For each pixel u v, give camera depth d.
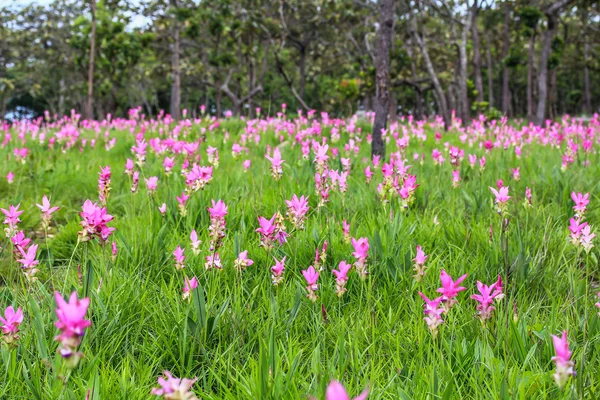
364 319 2.87
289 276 3.51
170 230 4.16
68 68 45.28
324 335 2.67
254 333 2.77
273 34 32.88
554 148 8.77
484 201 4.83
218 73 32.44
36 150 9.38
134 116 15.29
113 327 2.76
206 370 2.59
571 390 2.12
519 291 3.18
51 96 55.00
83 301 1.45
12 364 2.32
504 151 8.20
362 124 13.61
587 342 2.45
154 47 35.03
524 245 3.77
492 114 20.80
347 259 3.51
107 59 30.03
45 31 44.06
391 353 2.60
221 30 29.91
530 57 32.66
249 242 3.87
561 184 5.34
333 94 35.12
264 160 7.48
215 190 4.89
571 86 59.75
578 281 3.34
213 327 2.70
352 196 5.02
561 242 3.97
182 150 6.28
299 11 35.44
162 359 2.67
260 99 42.72
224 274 3.38
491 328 2.66
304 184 5.18
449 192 5.36
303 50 37.34
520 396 2.06
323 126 12.02
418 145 9.99
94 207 2.39
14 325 2.26
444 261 3.62
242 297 3.03
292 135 10.41
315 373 2.21
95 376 2.15
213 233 2.90
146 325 2.93
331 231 3.82
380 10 7.80
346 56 42.69
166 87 52.41
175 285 3.22
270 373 2.23
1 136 11.93
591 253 3.81
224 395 2.30
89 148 10.06
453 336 2.71
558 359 1.71
